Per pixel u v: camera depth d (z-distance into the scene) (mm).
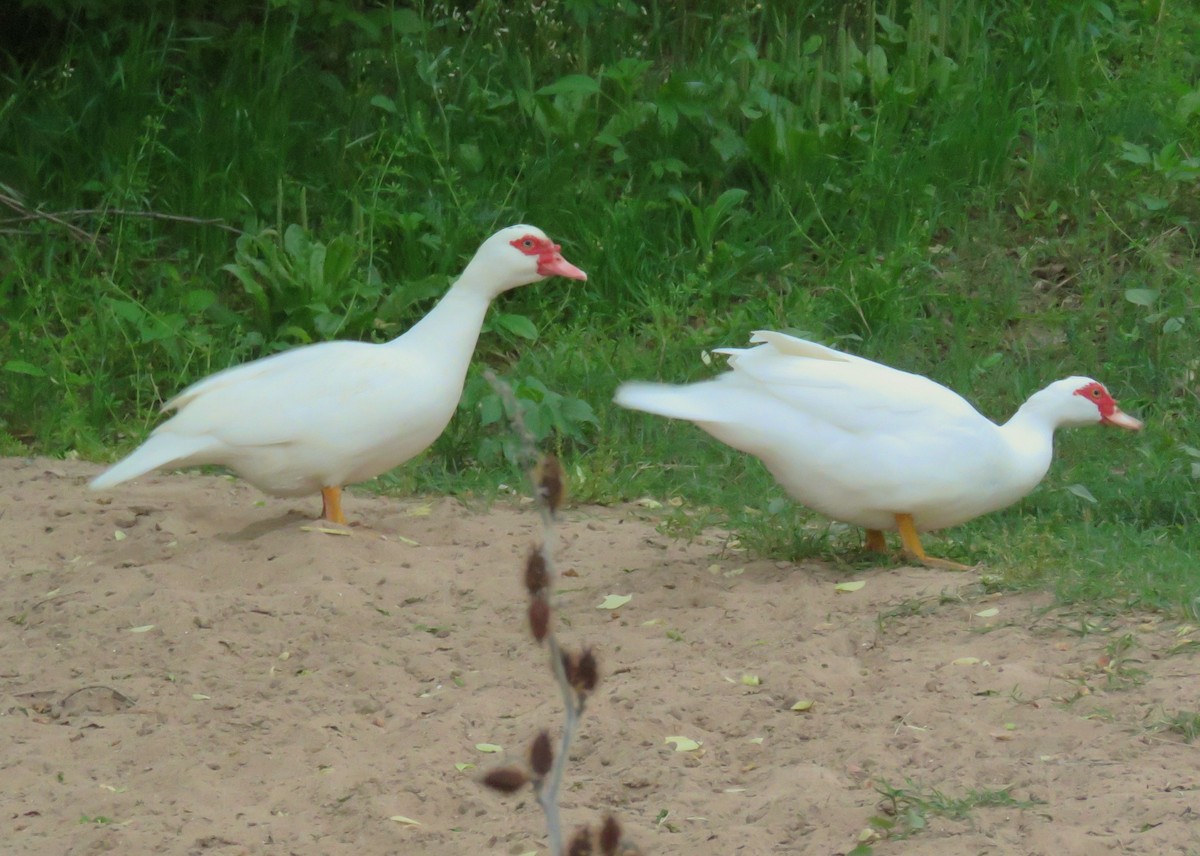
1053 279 16281
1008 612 8664
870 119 18031
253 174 17047
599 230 16625
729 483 12547
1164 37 19156
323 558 9961
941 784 6688
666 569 10047
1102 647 8047
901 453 9367
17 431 14180
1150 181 16906
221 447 10195
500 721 7879
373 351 10562
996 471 9555
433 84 17578
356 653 8719
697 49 19078
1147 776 6488
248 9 19109
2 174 17188
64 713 8227
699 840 6344
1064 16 19094
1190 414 13828
